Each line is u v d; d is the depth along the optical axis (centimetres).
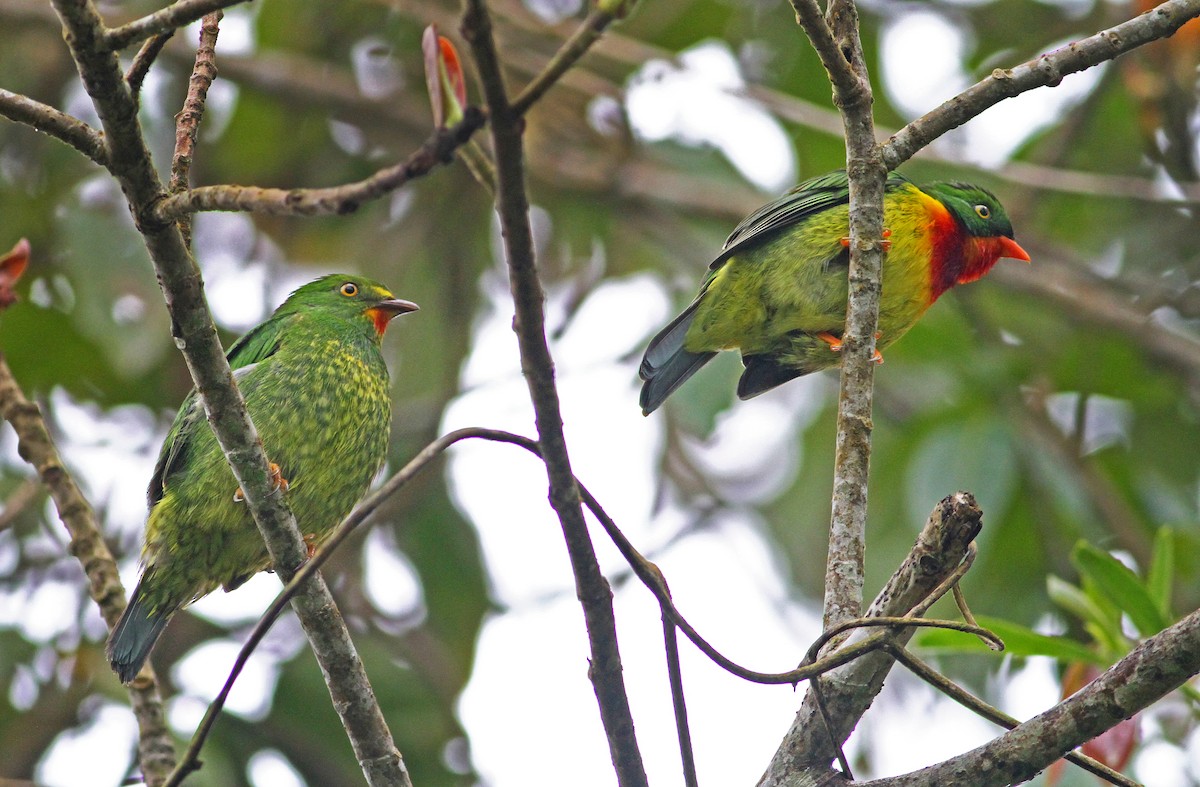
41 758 1144
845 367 638
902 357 1260
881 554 1210
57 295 1327
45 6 1378
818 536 1304
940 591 554
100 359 1311
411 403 1373
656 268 1500
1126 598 755
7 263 747
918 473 1177
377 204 1455
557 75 427
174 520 855
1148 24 659
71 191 1284
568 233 1497
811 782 568
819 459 1334
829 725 568
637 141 1463
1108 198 1459
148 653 780
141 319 1166
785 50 1470
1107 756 727
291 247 1455
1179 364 1333
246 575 895
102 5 1377
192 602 896
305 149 1484
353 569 1320
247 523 855
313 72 1428
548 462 508
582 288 1473
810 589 1289
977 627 538
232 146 1473
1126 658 511
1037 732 516
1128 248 1451
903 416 1308
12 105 520
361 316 965
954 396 1241
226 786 1052
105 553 780
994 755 521
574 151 1484
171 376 1353
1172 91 1211
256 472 623
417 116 1453
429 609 1335
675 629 548
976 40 1479
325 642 623
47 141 1330
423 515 1341
